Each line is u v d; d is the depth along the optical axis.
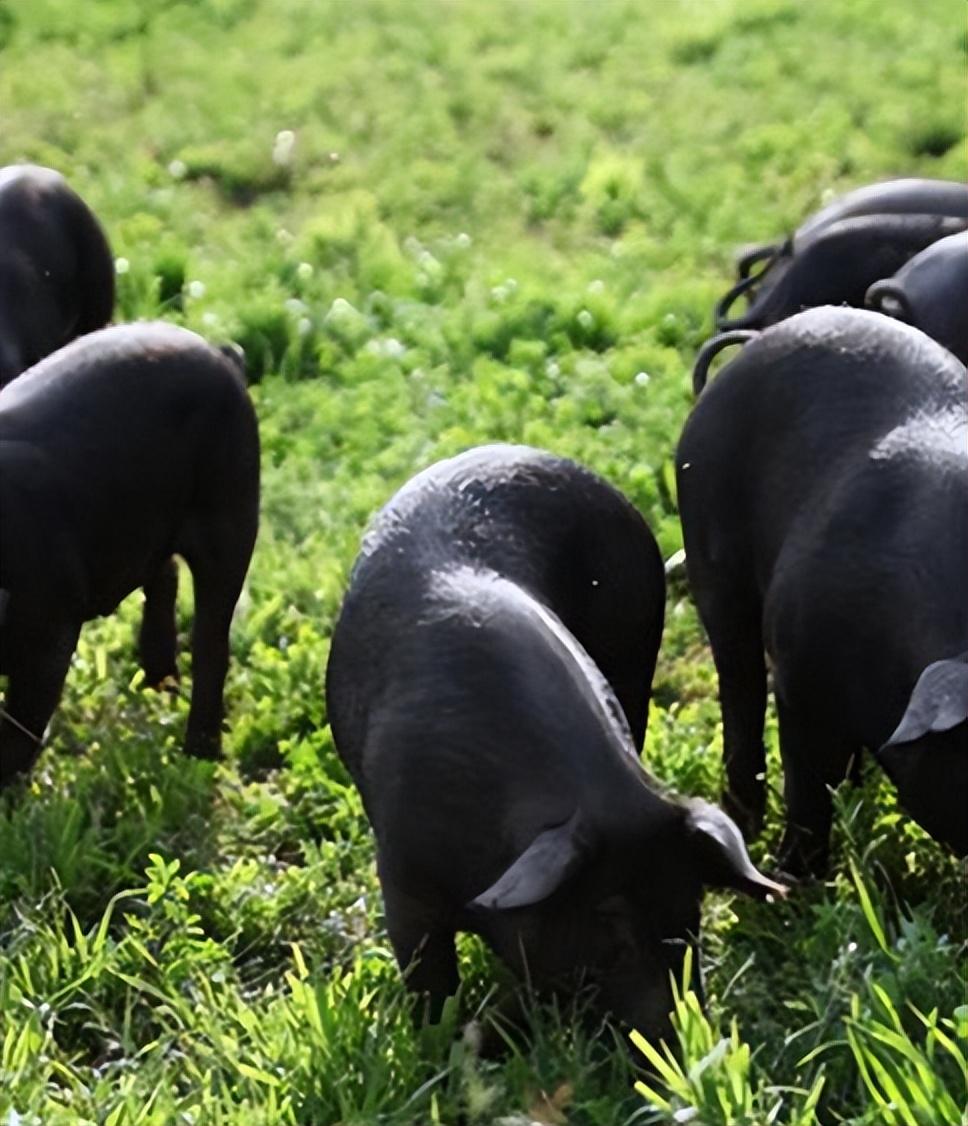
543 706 8.72
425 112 22.89
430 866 8.91
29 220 14.56
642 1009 8.36
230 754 12.31
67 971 9.76
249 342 17.28
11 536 11.48
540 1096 8.50
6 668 11.72
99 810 11.13
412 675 9.07
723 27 24.94
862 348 10.44
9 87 24.08
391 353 17.05
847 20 24.89
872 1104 8.17
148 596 12.74
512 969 8.66
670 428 15.38
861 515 9.96
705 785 11.47
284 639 13.15
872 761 11.22
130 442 11.84
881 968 9.02
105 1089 8.88
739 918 9.91
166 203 20.84
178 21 26.25
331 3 26.78
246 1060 9.01
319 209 20.77
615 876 8.34
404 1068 8.76
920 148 21.30
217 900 10.48
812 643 10.07
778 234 19.48
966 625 9.60
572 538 9.98
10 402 11.80
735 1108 8.07
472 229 20.16
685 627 13.31
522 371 16.38
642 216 20.31
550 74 23.88
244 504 12.34
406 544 9.59
